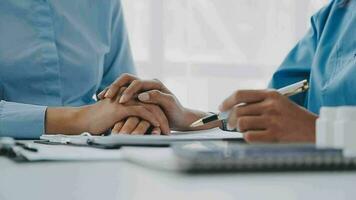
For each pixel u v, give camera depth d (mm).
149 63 1818
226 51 1881
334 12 1149
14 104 963
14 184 358
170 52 1836
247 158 360
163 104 916
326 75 1089
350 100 1000
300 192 293
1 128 922
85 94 1290
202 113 1000
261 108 593
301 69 1189
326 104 1045
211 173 354
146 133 872
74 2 1275
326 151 384
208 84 1866
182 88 1850
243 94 604
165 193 296
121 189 319
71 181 364
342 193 290
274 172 360
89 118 905
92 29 1307
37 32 1209
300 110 595
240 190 300
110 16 1351
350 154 377
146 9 1812
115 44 1398
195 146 530
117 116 884
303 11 1932
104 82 1383
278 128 580
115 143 598
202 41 1857
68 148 599
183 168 355
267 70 1911
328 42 1133
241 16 1889
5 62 1172
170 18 1831
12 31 1188
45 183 358
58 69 1226
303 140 576
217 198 278
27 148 567
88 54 1283
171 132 933
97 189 327
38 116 923
